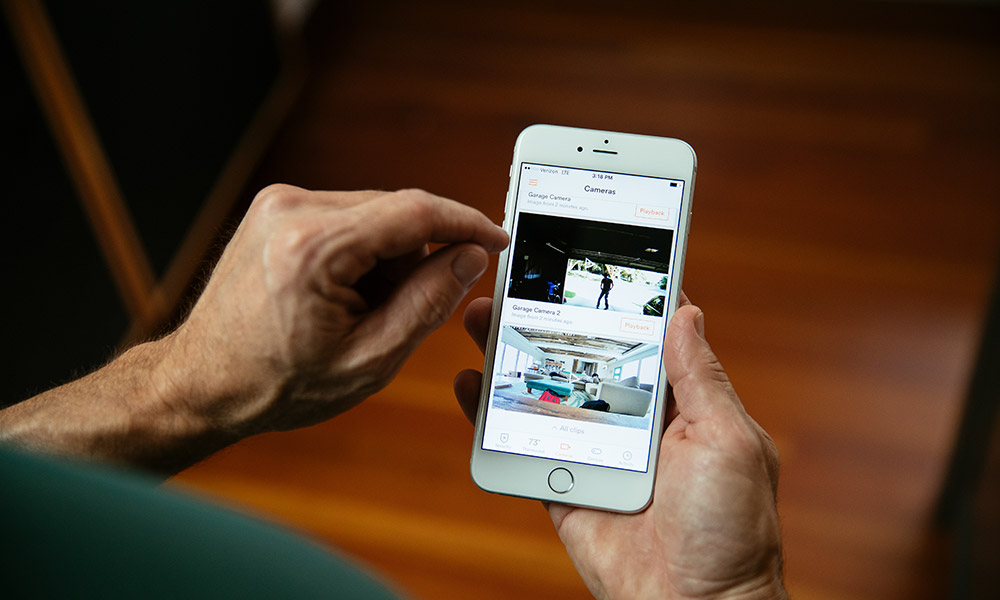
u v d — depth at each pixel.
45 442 0.71
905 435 1.56
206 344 0.68
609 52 2.19
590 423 0.80
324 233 0.60
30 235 1.32
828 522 1.48
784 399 1.60
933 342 1.67
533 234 0.83
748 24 2.22
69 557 0.10
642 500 0.79
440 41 2.23
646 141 0.83
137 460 0.72
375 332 0.65
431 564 1.47
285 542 0.11
